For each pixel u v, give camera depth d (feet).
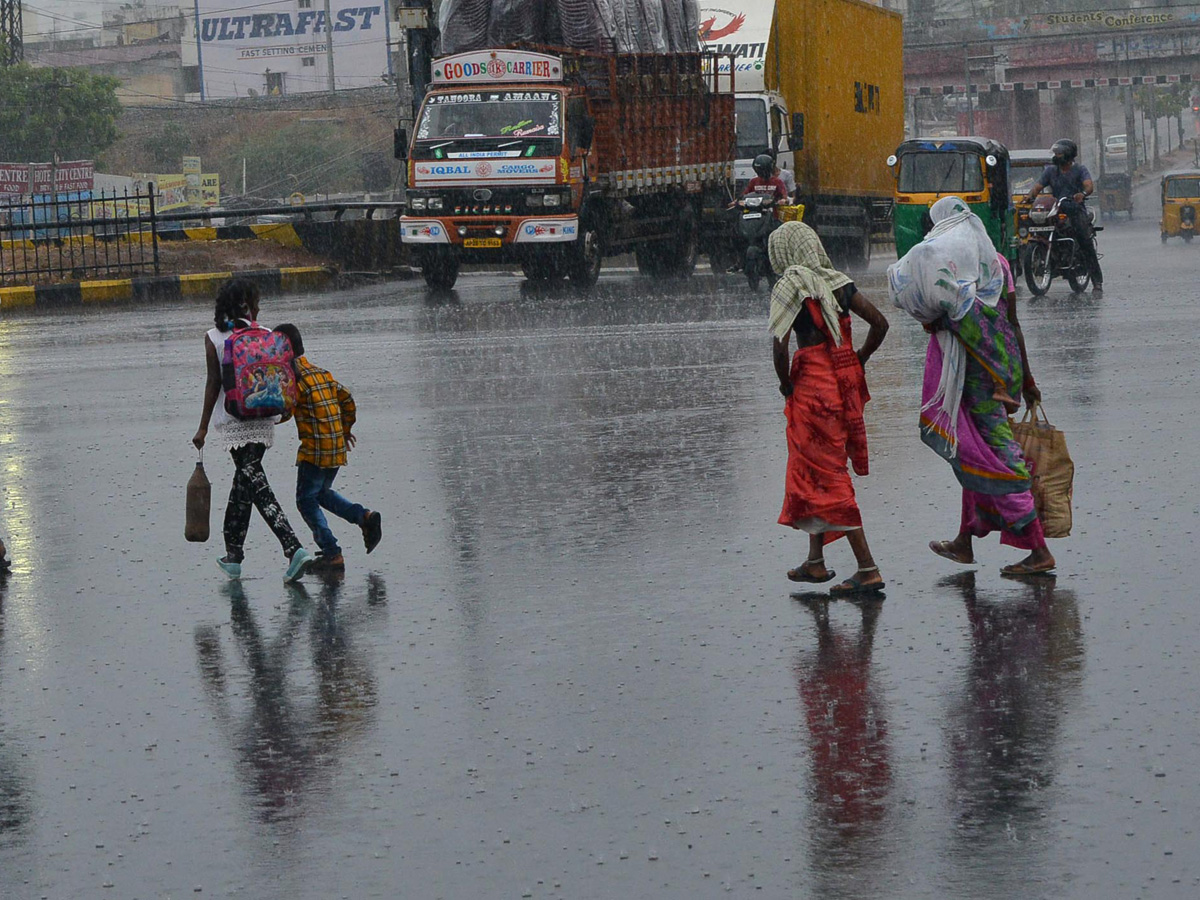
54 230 171.73
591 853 19.85
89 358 81.20
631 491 42.75
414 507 41.93
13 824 21.57
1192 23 433.48
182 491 45.47
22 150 376.68
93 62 602.03
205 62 557.33
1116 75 443.32
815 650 28.30
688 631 29.76
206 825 21.26
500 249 117.60
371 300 116.88
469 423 55.21
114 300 123.85
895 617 30.27
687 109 135.95
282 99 469.57
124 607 33.30
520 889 18.90
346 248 147.74
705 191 142.31
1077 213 101.50
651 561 35.27
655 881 18.97
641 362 71.00
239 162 446.19
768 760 22.89
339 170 443.32
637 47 129.18
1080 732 23.54
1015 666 26.86
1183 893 18.17
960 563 34.27
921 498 40.68
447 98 119.03
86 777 23.27
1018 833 19.98
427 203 118.42
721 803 21.34
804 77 146.51
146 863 20.11
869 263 168.35
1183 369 62.18
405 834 20.68
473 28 130.00
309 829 20.99
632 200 129.70
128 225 144.56
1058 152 101.86
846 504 31.81
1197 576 32.04
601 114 122.52
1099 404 54.03
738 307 100.58
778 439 49.70
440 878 19.29
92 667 28.99
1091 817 20.42
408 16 134.92
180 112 472.03
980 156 127.54
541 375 67.51
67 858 20.35
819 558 32.65
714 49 146.82
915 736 23.66
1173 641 27.86
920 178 129.08
